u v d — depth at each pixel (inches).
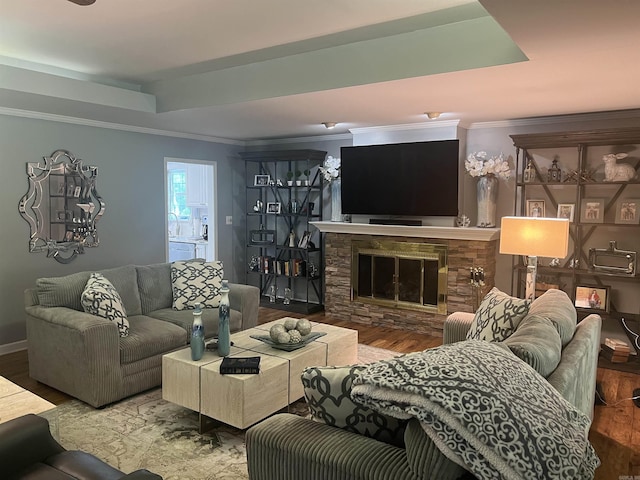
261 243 263.6
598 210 178.1
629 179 168.4
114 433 116.2
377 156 216.4
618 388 148.6
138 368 138.2
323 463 59.1
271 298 260.2
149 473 58.4
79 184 202.2
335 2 108.7
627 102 158.1
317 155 243.3
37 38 134.0
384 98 155.0
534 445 50.1
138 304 169.2
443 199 201.9
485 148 205.5
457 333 135.6
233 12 115.0
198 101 175.2
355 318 229.1
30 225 187.5
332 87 143.4
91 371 127.2
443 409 50.9
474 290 195.9
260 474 65.2
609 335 183.2
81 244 204.1
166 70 168.9
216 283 183.0
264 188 272.7
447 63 123.0
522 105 164.7
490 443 49.1
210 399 111.1
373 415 62.4
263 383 110.3
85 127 202.8
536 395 57.0
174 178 323.9
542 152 189.6
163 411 128.6
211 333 166.1
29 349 146.9
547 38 93.5
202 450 108.7
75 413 126.7
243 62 159.5
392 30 127.8
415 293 212.7
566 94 146.3
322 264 253.6
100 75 175.6
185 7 112.0
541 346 72.7
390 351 184.5
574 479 51.1
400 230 208.4
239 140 276.7
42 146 189.3
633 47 99.0
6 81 147.1
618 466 104.1
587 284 182.7
